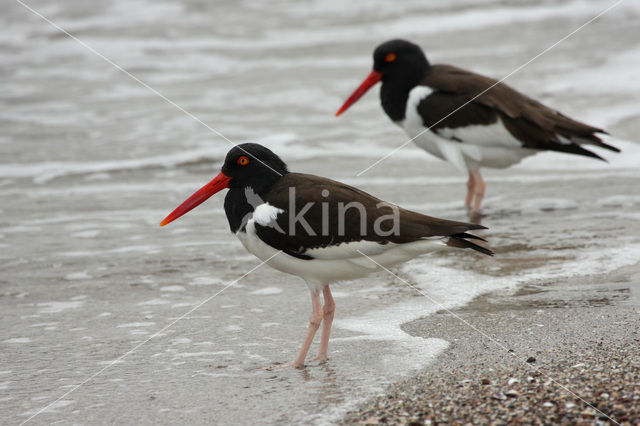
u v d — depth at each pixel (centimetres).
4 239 1248
